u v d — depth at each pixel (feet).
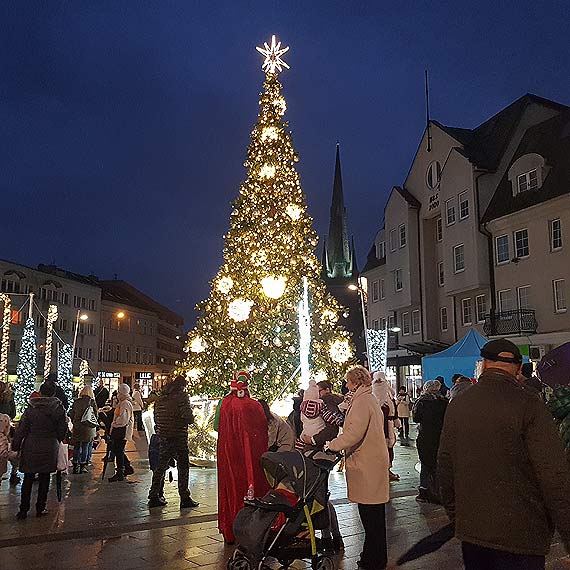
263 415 23.62
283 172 55.52
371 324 149.69
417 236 129.59
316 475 18.21
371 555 19.65
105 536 23.88
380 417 20.02
